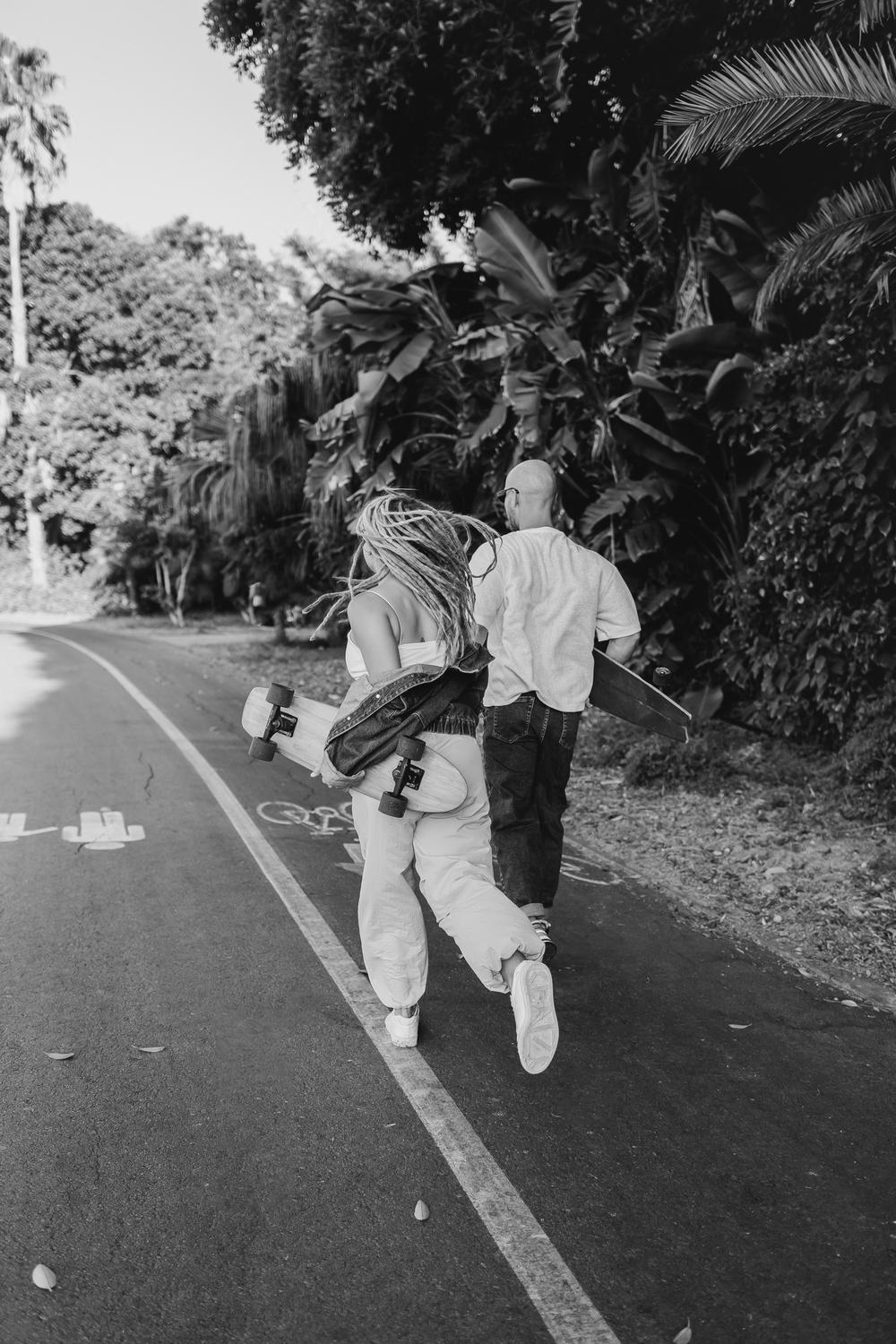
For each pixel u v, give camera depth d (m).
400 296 12.44
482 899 3.16
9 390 43.84
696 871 5.95
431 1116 3.24
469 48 9.97
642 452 9.09
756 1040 3.84
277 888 5.50
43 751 9.48
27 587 43.44
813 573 7.89
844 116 6.34
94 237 45.22
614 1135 3.17
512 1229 2.70
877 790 7.09
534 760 4.31
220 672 16.67
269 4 11.73
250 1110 3.28
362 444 13.14
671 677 9.81
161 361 45.06
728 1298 2.47
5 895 5.36
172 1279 2.50
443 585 3.25
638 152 11.01
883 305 7.07
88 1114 3.24
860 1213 2.80
